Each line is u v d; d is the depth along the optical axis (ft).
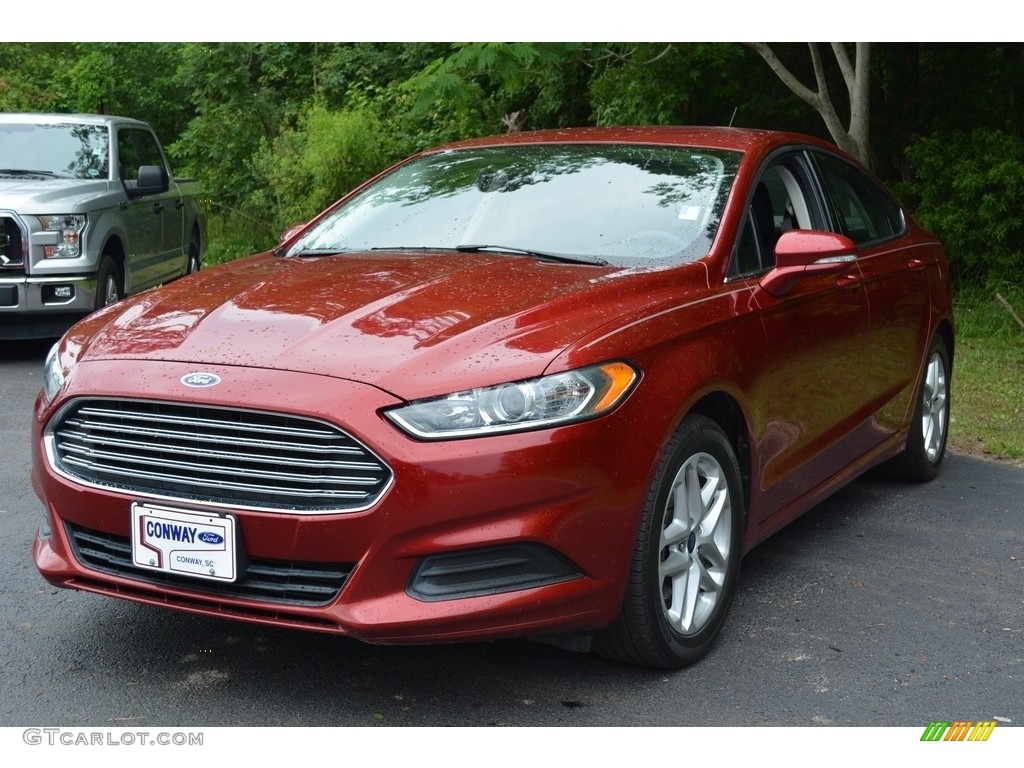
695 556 11.60
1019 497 18.49
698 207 13.53
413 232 14.38
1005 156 40.11
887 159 47.60
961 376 29.09
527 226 13.78
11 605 12.94
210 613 10.26
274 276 12.67
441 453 9.64
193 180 40.68
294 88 70.44
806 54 47.91
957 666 11.86
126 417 10.39
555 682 11.22
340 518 9.66
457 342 10.31
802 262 12.76
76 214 28.60
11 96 76.74
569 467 9.93
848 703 10.92
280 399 9.83
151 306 12.07
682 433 11.09
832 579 14.40
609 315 11.00
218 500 9.97
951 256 40.93
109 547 10.65
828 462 14.94
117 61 79.46
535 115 54.49
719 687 11.19
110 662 11.50
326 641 12.07
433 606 9.74
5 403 23.93
